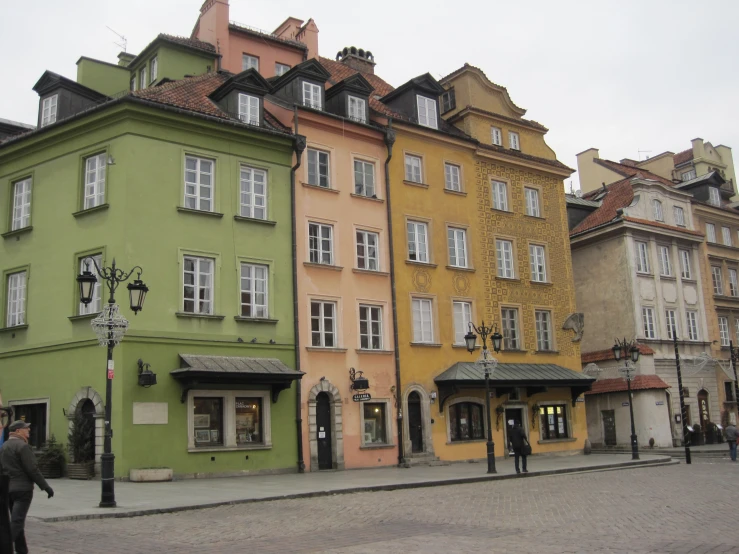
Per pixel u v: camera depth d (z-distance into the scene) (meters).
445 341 31.27
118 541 11.65
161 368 22.98
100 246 23.53
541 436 33.97
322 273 27.80
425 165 32.19
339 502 17.09
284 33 37.56
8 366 25.14
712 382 43.84
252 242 25.98
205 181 25.41
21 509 10.07
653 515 14.23
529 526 12.88
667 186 44.44
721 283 47.12
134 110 23.80
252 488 19.47
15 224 26.16
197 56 30.61
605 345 41.50
